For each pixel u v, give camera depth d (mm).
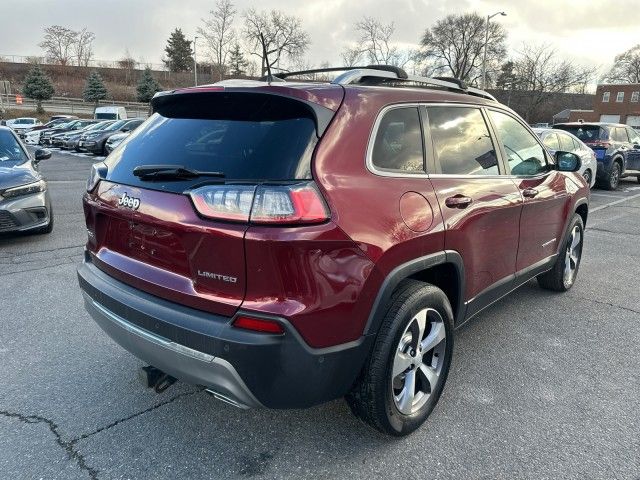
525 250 3816
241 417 2891
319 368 2166
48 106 61750
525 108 61031
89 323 4133
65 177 14906
